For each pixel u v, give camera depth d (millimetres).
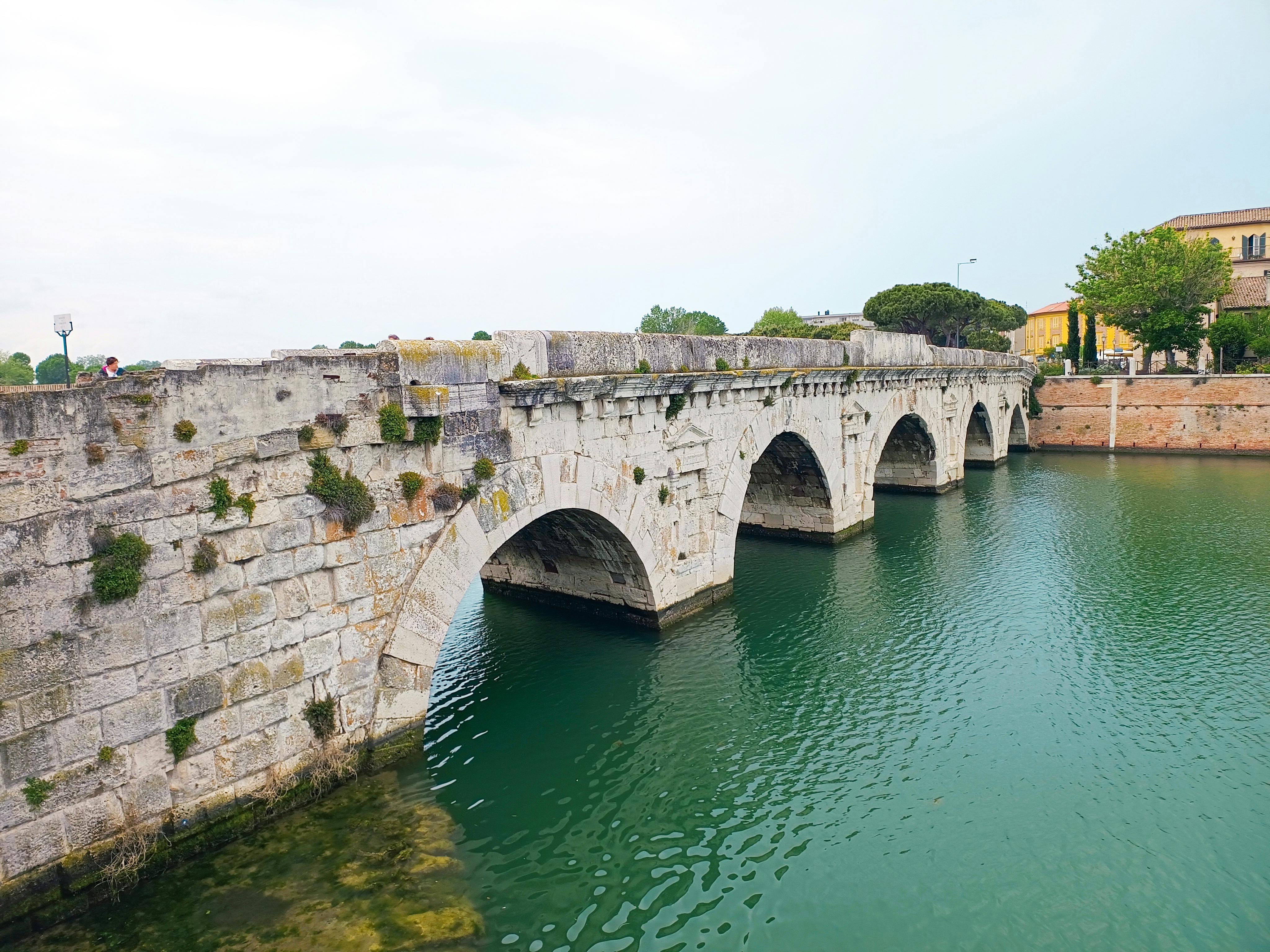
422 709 14992
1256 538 33125
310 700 13164
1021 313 92562
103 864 10711
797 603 25594
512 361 16391
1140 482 47406
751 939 11977
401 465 14336
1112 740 17391
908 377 37375
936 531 35156
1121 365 74688
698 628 22828
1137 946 11820
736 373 22891
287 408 12430
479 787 15734
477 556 15805
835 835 14438
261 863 11984
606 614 23328
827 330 78062
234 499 11844
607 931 12062
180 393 11141
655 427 20922
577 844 14109
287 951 10477
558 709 18781
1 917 9859
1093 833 14367
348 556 13531
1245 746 17047
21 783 9922
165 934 10578
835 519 31875
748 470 25203
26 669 9875
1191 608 25062
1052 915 12445
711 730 17969
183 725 11445
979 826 14641
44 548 9922
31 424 9742
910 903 12758
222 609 11820
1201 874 13273
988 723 18188
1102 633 23234
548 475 17422
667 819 14891
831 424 30703
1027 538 33812
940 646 22406
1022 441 63906
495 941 11695
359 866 12258
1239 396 56906
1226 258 61688
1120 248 63688
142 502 10812
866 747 17297
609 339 19094
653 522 21406
